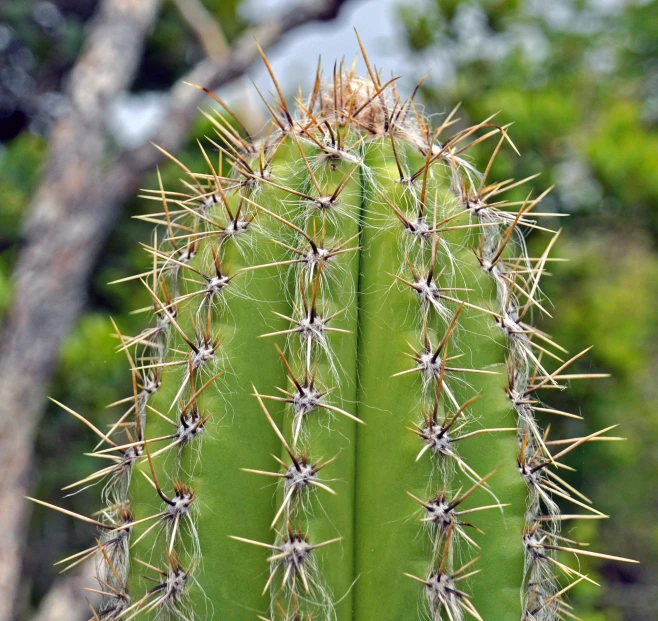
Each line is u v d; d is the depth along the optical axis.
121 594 0.35
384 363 0.34
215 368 0.34
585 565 0.81
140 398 0.37
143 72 1.41
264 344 0.34
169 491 0.34
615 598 1.03
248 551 0.33
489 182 0.81
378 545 0.33
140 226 1.11
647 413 1.13
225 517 0.33
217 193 0.37
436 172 0.36
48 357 0.79
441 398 0.34
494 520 0.34
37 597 0.94
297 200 0.35
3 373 0.77
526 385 0.36
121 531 0.35
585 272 0.89
